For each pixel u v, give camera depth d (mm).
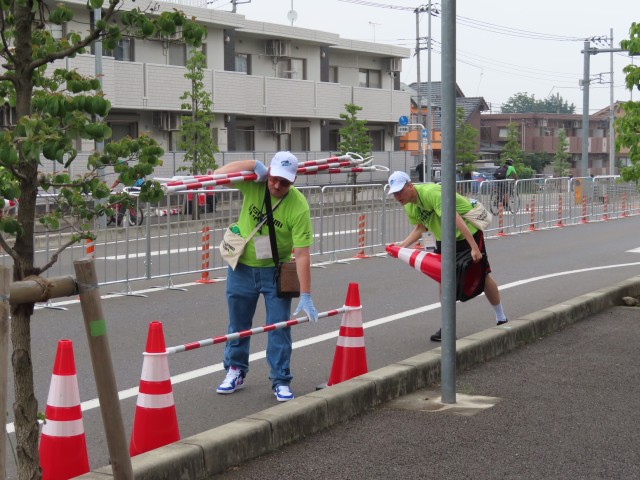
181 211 12734
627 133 10156
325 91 40594
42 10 3691
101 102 3436
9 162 3277
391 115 45219
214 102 34469
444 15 5887
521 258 16453
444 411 6117
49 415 4684
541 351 8039
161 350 5164
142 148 3721
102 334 3254
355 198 16203
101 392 3273
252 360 8164
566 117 85250
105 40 3809
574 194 24875
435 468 5000
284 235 6477
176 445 4824
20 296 3084
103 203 4180
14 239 3971
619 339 8562
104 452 5621
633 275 14039
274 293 6578
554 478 4852
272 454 5238
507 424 5809
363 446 5379
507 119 83375
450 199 6125
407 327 9781
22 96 3641
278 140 39469
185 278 13570
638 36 9906
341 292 12305
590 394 6547
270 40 38906
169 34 3859
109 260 11680
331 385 6699
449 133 6020
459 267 8297
